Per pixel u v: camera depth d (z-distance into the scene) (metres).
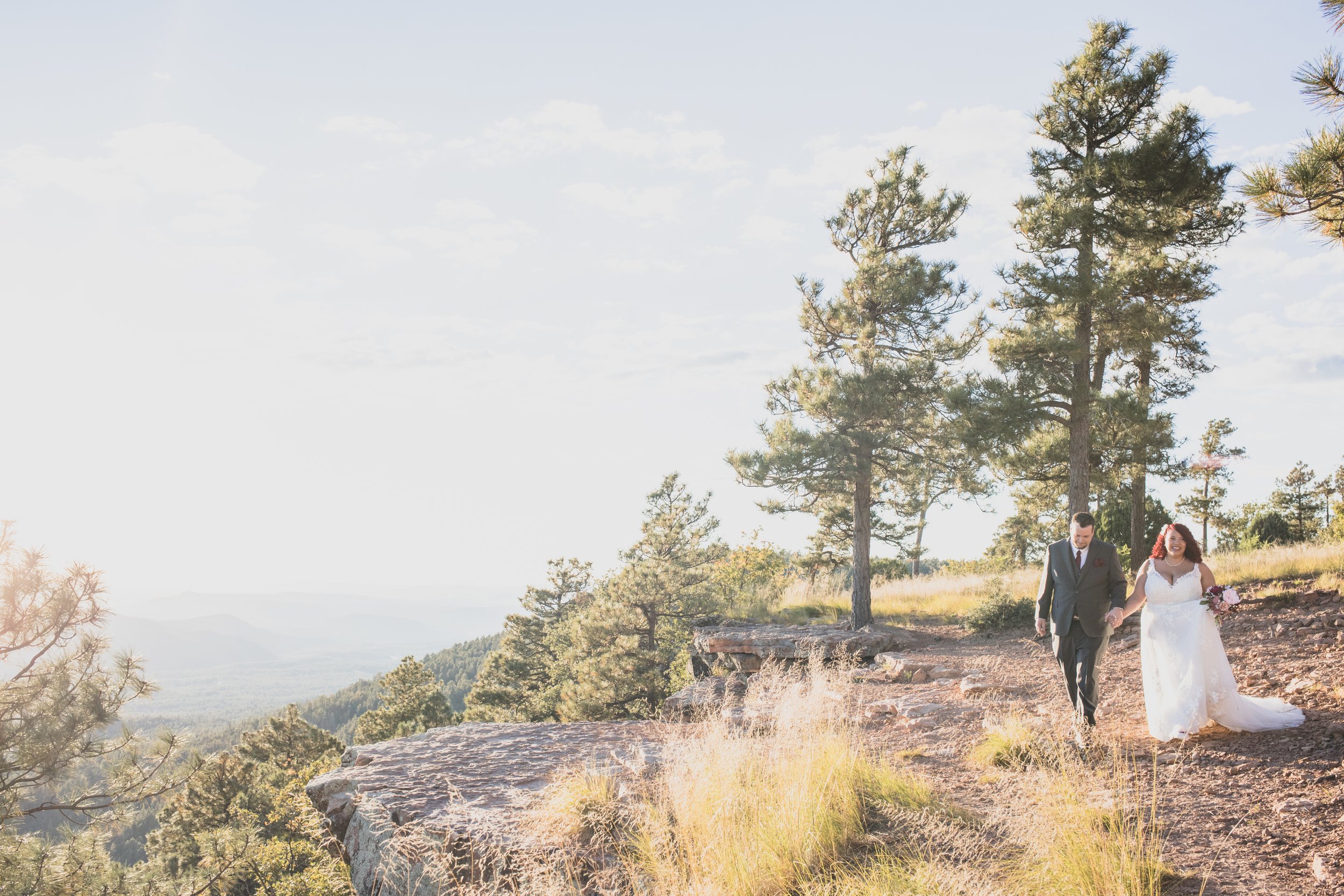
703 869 4.18
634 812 4.71
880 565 33.06
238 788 33.09
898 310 18.22
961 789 5.39
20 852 9.55
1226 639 8.66
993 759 5.84
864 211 19.06
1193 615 5.66
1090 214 15.07
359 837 5.31
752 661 14.84
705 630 16.95
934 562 36.41
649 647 23.66
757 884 4.08
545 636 43.16
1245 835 4.01
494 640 137.75
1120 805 4.44
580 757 6.50
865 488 17.31
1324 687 6.04
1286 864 3.66
